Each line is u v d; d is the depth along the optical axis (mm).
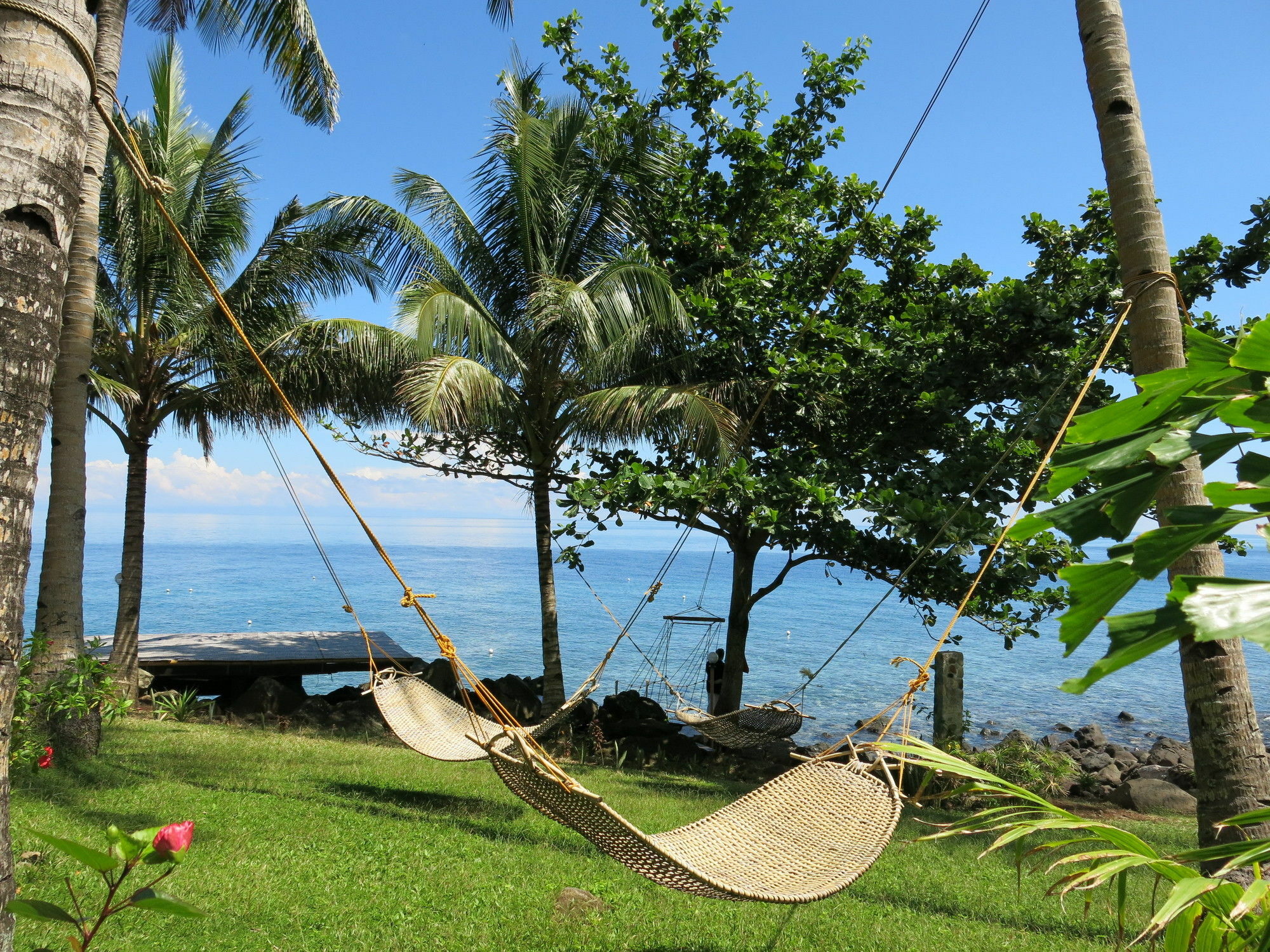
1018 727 23828
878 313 13633
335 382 14406
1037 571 11852
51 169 2654
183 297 13711
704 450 11969
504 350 12484
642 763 13547
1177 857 1712
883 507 11023
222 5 10141
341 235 14055
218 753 10477
